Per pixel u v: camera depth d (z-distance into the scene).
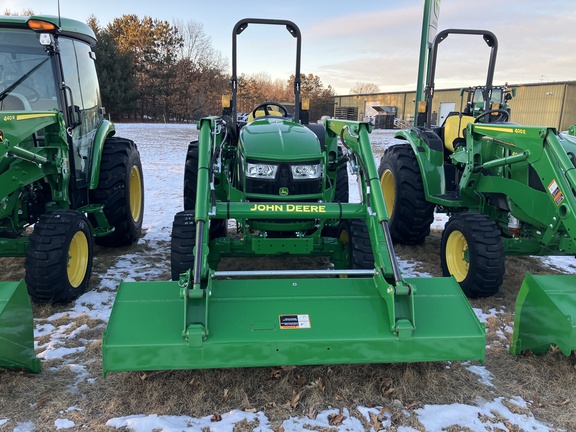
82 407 2.58
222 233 4.39
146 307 2.68
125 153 5.41
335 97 59.56
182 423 2.46
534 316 3.03
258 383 2.79
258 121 4.64
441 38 5.66
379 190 3.27
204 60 52.44
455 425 2.50
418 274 4.96
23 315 2.77
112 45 39.44
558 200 3.48
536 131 3.65
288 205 3.37
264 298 2.78
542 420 2.57
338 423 2.49
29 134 3.65
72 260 4.07
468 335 2.63
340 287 2.90
